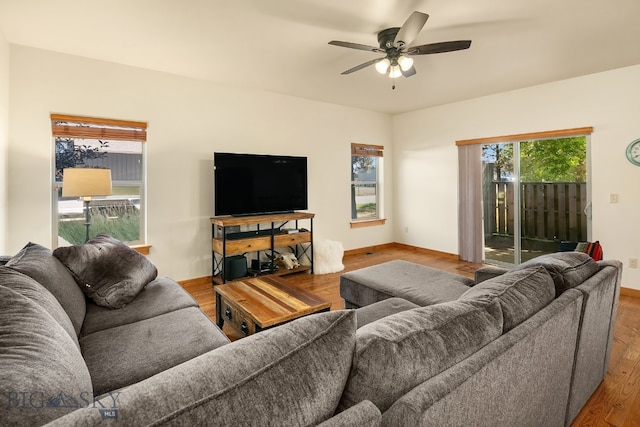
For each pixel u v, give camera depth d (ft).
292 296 7.82
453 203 17.26
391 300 7.21
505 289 4.25
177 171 12.60
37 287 4.63
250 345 2.38
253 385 2.07
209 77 12.71
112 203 11.77
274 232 14.28
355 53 10.39
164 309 6.48
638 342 8.36
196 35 9.14
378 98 16.06
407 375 2.68
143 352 4.91
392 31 8.62
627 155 11.73
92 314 6.19
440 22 8.43
